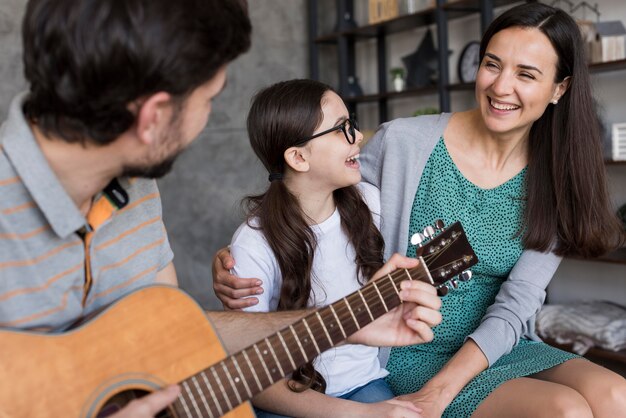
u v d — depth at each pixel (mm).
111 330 1179
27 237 1110
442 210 1973
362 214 1878
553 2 3895
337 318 1350
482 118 1962
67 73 981
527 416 1567
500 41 1813
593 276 3846
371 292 1396
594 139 1909
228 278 1723
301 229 1755
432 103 4953
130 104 1030
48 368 1113
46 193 1078
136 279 1310
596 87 3141
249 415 1257
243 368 1246
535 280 1931
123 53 965
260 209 1807
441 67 4328
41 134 1081
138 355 1188
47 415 1099
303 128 1750
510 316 1845
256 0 5379
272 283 1779
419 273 1460
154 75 993
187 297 1250
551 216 1942
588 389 1665
